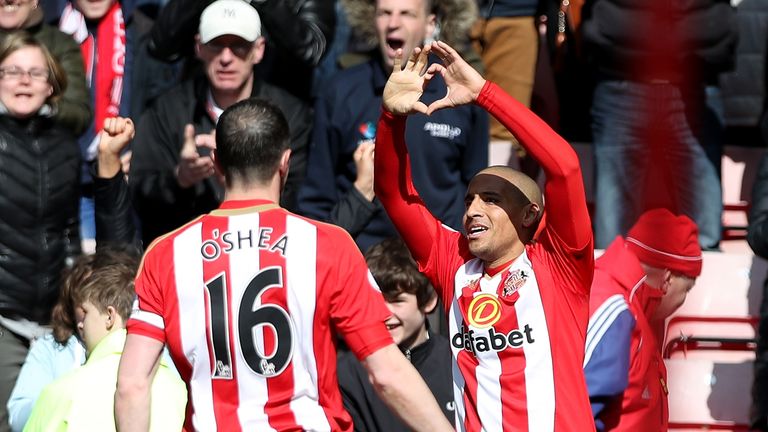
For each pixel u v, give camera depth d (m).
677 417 21.69
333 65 25.05
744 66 24.38
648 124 21.91
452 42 21.34
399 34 20.38
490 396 14.19
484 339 14.22
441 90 20.39
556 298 14.08
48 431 15.43
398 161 14.38
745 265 22.55
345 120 20.59
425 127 20.11
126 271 16.62
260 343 12.94
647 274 18.02
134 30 24.09
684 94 21.89
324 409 13.07
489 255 14.28
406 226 14.70
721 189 22.45
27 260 19.31
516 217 14.26
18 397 17.83
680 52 21.64
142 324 13.12
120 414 13.05
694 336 22.44
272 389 12.95
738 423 21.64
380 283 16.73
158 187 20.36
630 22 21.52
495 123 24.86
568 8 23.06
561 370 13.99
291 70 22.31
